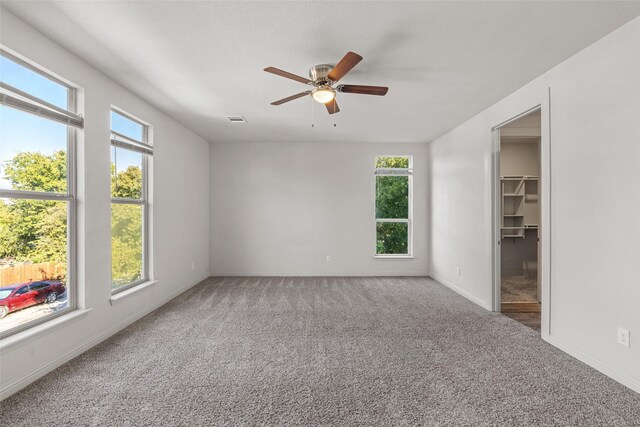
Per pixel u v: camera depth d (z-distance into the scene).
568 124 2.90
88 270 3.02
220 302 4.66
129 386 2.39
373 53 2.84
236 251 6.54
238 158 6.53
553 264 3.09
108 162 3.31
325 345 3.15
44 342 2.55
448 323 3.77
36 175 2.57
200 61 2.99
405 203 6.68
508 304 4.55
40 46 2.49
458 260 5.20
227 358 2.87
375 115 4.69
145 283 4.12
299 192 6.55
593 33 2.50
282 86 3.61
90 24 2.39
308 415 2.06
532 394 2.29
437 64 3.05
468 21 2.36
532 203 6.60
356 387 2.39
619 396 2.26
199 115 4.70
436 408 2.13
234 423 1.98
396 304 4.55
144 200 4.22
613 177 2.47
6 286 2.34
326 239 6.57
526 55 2.86
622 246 2.40
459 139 5.17
